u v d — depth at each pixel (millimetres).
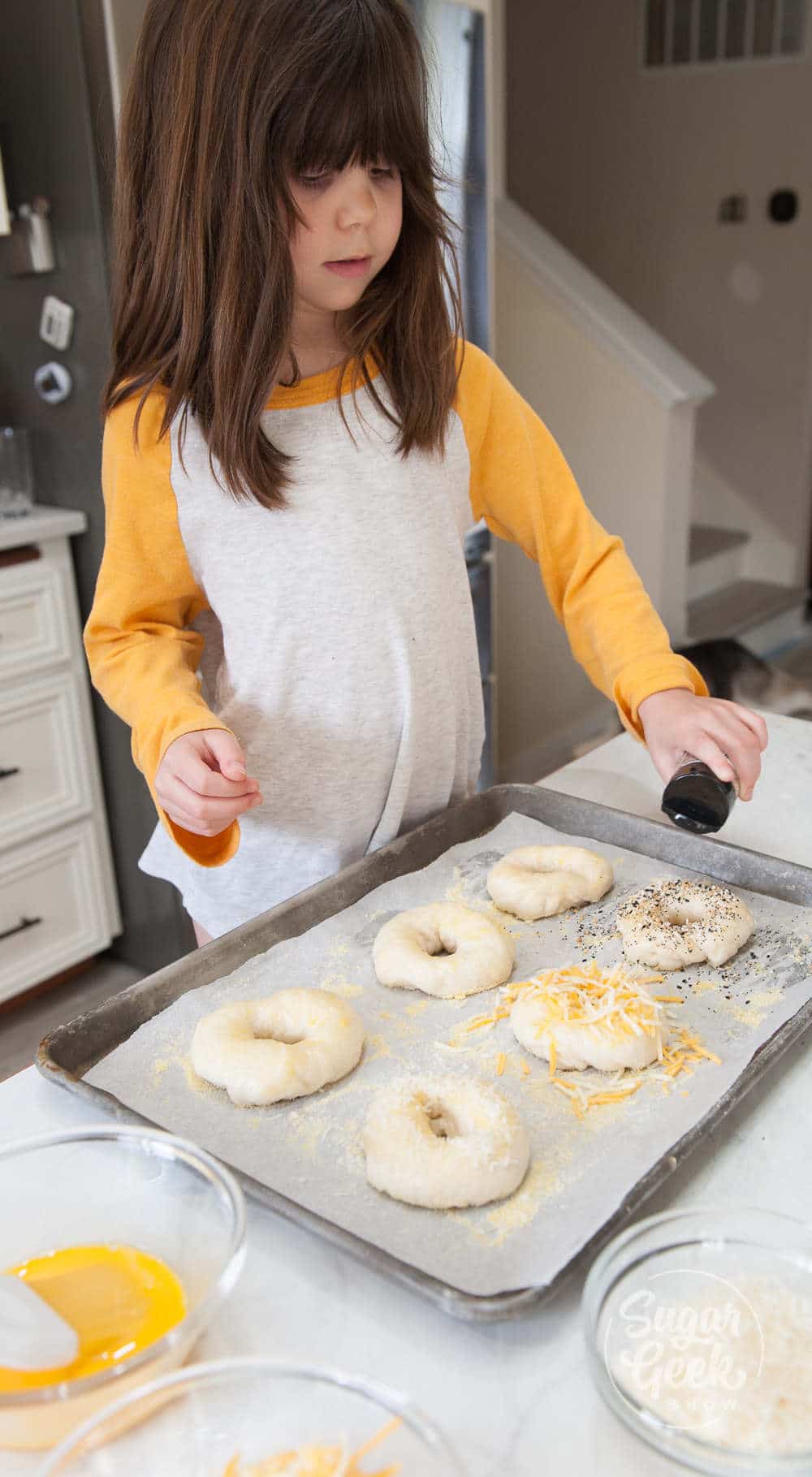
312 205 868
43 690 2055
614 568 1151
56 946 2217
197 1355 571
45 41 1692
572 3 4242
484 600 2607
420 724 1106
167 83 876
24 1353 538
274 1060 767
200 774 864
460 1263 629
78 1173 643
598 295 3141
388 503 1045
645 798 1188
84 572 2080
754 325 4297
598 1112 753
